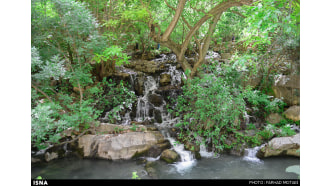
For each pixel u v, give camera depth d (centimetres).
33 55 517
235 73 921
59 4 585
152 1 837
